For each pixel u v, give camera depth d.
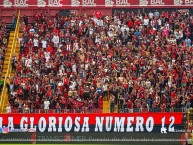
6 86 82.25
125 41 90.69
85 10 101.56
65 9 101.81
